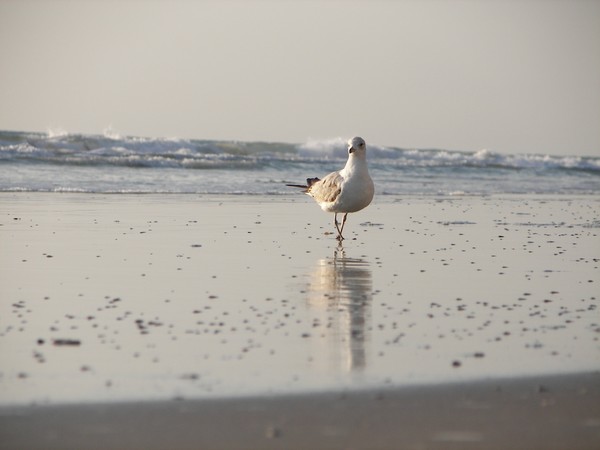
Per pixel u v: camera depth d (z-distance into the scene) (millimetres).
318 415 7445
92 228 19547
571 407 7727
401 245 18031
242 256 16062
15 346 9438
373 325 10680
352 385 8281
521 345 9828
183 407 7605
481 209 27547
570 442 6898
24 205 23953
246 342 9781
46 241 17312
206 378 8438
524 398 7965
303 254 16484
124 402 7715
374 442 6840
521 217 24953
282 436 6945
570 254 17172
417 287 13242
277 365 8906
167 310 11328
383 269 14891
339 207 18547
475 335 10258
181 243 17578
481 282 13773
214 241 18016
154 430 7055
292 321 10828
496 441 6898
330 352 9422
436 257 16391
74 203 25156
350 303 11961
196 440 6855
